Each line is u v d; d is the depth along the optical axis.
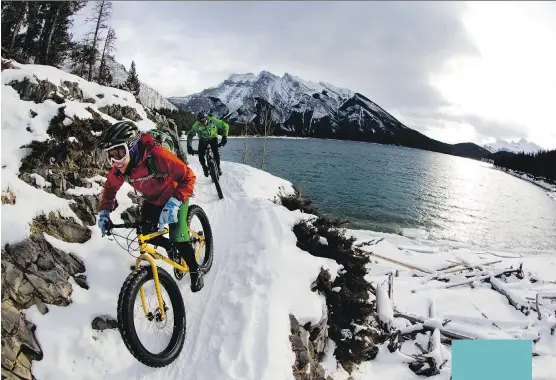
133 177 3.75
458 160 192.88
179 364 3.99
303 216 7.59
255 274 5.34
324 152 115.94
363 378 6.27
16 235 4.14
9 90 6.46
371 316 7.61
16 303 3.76
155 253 4.13
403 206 40.78
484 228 33.09
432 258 13.40
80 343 3.82
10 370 3.35
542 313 9.25
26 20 31.55
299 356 4.64
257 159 58.50
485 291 10.63
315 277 6.00
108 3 35.69
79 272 4.49
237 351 4.07
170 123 11.03
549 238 29.55
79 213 5.25
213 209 8.02
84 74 37.34
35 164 5.33
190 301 4.89
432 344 7.45
